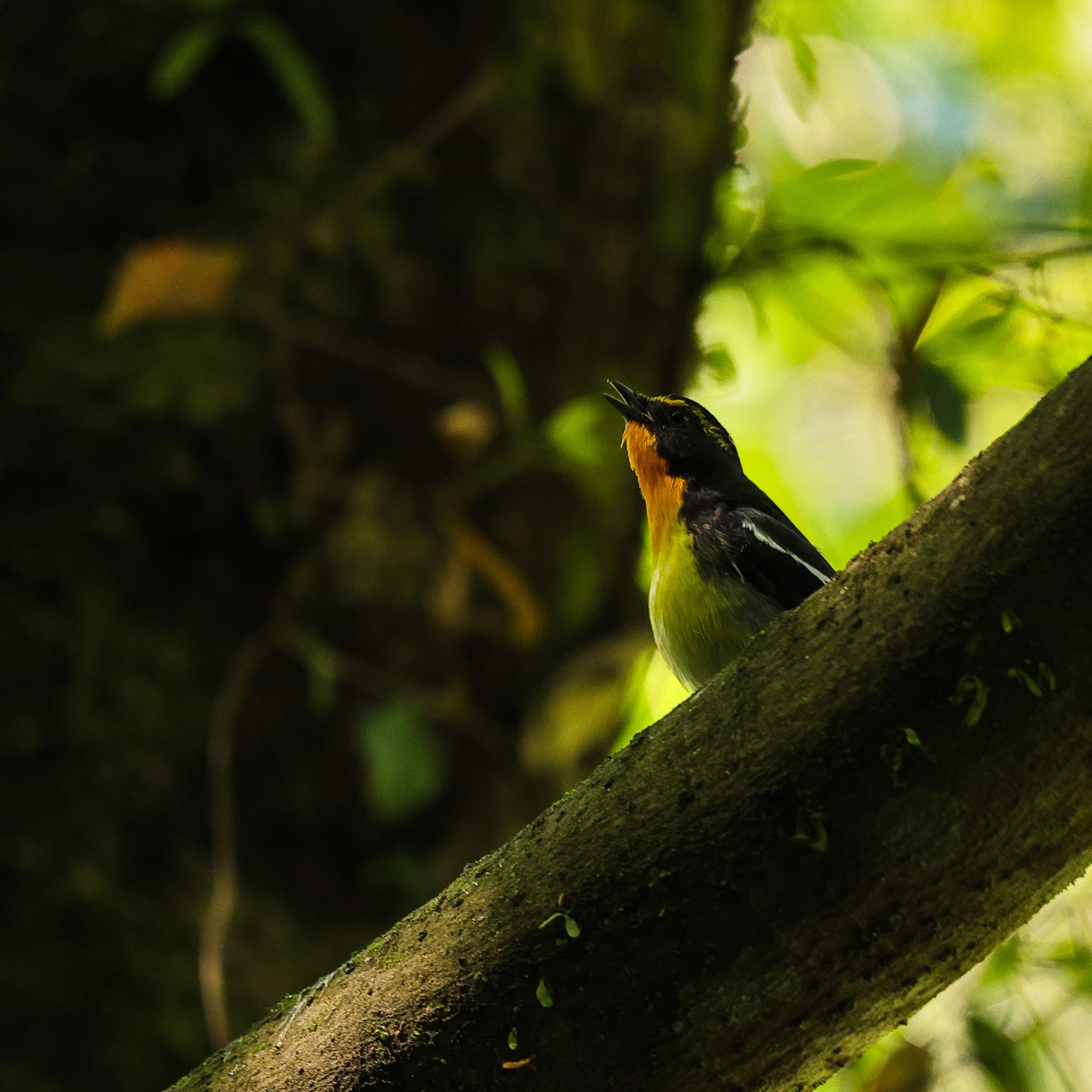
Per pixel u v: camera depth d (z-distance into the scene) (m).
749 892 3.54
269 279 7.13
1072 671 3.33
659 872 3.59
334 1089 3.85
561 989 3.65
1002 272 9.43
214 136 7.21
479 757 7.38
